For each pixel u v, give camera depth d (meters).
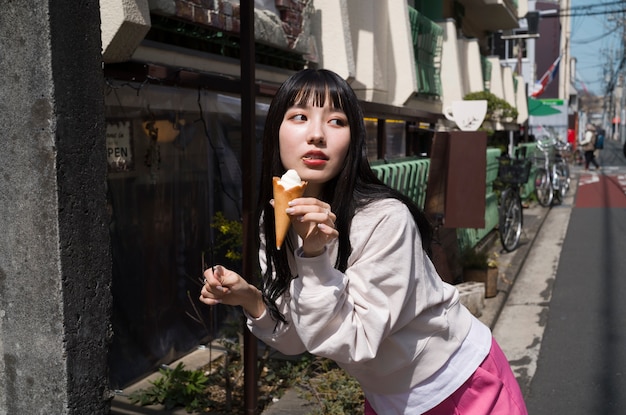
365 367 1.60
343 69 5.73
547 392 4.20
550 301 6.46
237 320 4.34
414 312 1.51
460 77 10.86
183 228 4.33
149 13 3.38
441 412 1.64
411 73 7.68
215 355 4.41
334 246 1.50
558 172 14.72
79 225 1.73
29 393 1.78
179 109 4.09
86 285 1.76
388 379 1.63
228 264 4.67
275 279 1.65
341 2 5.73
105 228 1.82
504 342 5.23
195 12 3.90
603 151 45.31
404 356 1.56
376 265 1.44
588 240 9.89
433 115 8.72
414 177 5.66
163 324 4.20
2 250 1.75
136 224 3.93
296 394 3.75
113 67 3.40
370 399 1.74
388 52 7.74
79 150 1.72
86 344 1.77
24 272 1.73
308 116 1.53
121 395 3.72
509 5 15.02
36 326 1.74
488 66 14.38
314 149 1.49
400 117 7.39
